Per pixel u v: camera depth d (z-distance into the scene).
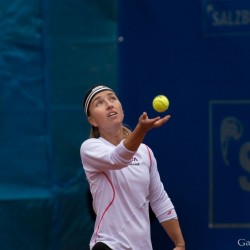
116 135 13.60
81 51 17.81
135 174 13.19
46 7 17.75
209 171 17.83
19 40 17.70
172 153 17.81
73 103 17.80
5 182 17.67
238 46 17.69
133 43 17.77
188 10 17.70
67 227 17.78
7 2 17.66
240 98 17.75
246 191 17.83
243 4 17.62
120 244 12.97
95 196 13.33
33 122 17.75
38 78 17.78
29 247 17.70
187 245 17.86
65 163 17.78
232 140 17.80
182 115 17.78
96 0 17.78
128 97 17.78
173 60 17.77
